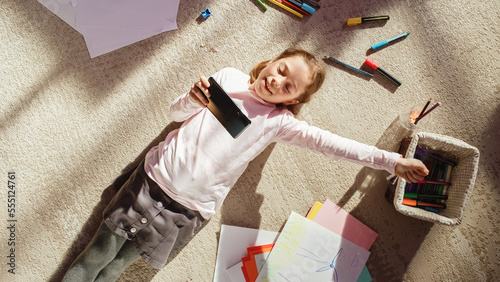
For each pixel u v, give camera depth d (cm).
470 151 100
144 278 111
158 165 96
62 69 114
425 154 108
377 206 116
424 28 120
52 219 111
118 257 102
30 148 112
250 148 98
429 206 108
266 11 119
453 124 118
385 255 115
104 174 113
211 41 118
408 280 114
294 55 94
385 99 119
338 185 117
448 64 120
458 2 120
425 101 119
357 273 112
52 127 113
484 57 120
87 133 114
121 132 115
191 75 117
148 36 116
